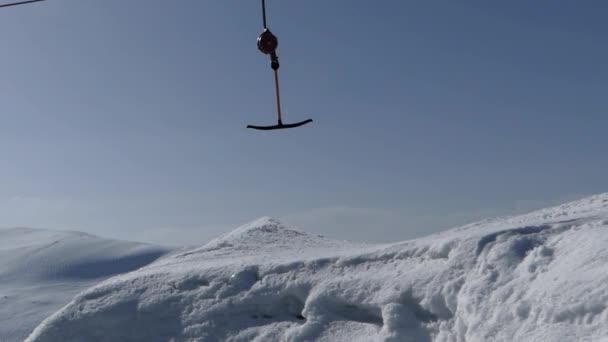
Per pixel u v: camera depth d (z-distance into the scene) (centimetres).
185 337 761
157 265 1044
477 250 659
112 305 819
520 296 558
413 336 636
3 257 6116
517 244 640
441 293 637
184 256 1108
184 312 789
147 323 791
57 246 6347
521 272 594
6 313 3822
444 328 616
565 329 488
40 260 5919
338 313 714
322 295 725
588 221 687
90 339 796
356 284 717
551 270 571
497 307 566
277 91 746
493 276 607
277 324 741
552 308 511
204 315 776
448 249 692
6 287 5003
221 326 760
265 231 1316
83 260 5969
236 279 808
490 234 675
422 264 704
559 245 620
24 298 4397
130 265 5841
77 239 6706
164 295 818
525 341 506
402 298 669
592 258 546
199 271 847
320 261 786
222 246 1180
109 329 801
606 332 456
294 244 1195
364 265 752
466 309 591
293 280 770
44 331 809
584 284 511
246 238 1259
